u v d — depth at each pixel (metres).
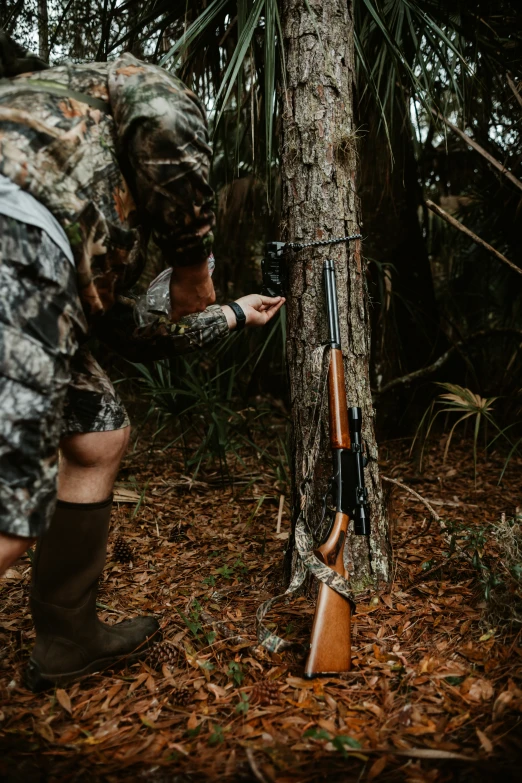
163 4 2.57
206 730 1.34
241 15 2.07
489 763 1.19
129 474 3.58
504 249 4.65
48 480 1.21
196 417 3.78
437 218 4.98
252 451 4.05
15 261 1.15
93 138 1.23
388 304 3.91
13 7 2.69
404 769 1.19
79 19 2.94
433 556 2.29
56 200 1.19
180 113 1.22
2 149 1.17
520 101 3.00
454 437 4.58
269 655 1.60
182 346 1.66
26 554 2.42
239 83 2.14
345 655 1.50
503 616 1.70
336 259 1.92
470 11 2.97
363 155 3.37
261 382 4.87
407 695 1.42
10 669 1.61
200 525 2.85
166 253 1.38
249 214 4.34
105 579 2.22
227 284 4.80
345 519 1.65
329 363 1.75
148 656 1.62
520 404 4.21
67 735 1.33
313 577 1.95
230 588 2.09
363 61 2.32
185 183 1.25
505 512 2.99
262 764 1.22
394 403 4.61
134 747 1.29
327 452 1.92
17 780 1.18
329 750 1.25
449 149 4.52
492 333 4.28
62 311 1.21
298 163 1.91
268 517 2.95
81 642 1.56
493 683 1.45
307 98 1.89
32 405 1.17
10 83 1.25
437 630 1.72
